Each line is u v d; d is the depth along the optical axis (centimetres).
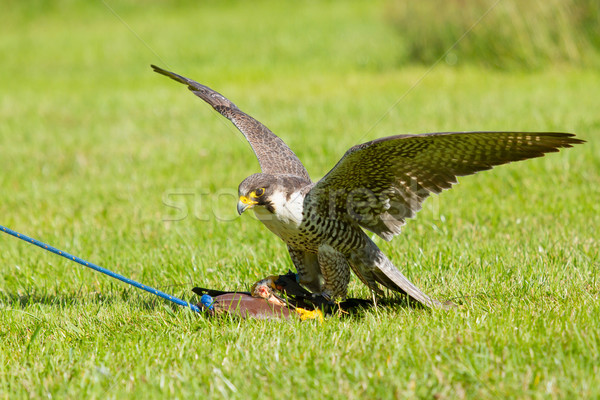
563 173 1352
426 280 900
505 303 789
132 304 873
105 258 1057
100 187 1509
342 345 677
